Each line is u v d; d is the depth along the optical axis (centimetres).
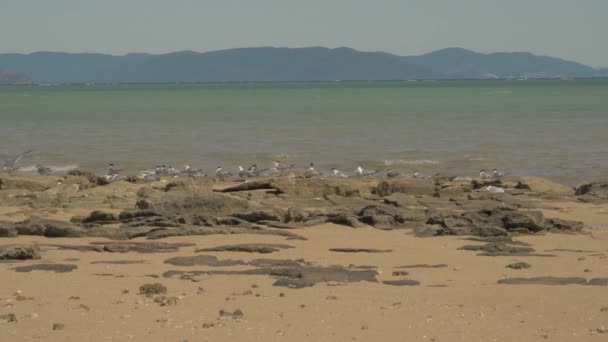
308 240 2206
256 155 5066
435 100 12912
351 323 1302
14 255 1888
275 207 2622
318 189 3209
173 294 1523
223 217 2403
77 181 3528
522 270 1794
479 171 4406
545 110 9512
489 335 1233
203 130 6788
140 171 4406
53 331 1255
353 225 2427
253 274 1709
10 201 2989
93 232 2234
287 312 1374
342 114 8975
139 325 1289
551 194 3291
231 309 1395
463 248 2086
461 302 1462
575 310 1395
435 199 2988
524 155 4994
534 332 1251
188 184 3212
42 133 6500
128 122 7812
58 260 1889
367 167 4550
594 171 4362
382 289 1572
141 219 2395
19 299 1478
